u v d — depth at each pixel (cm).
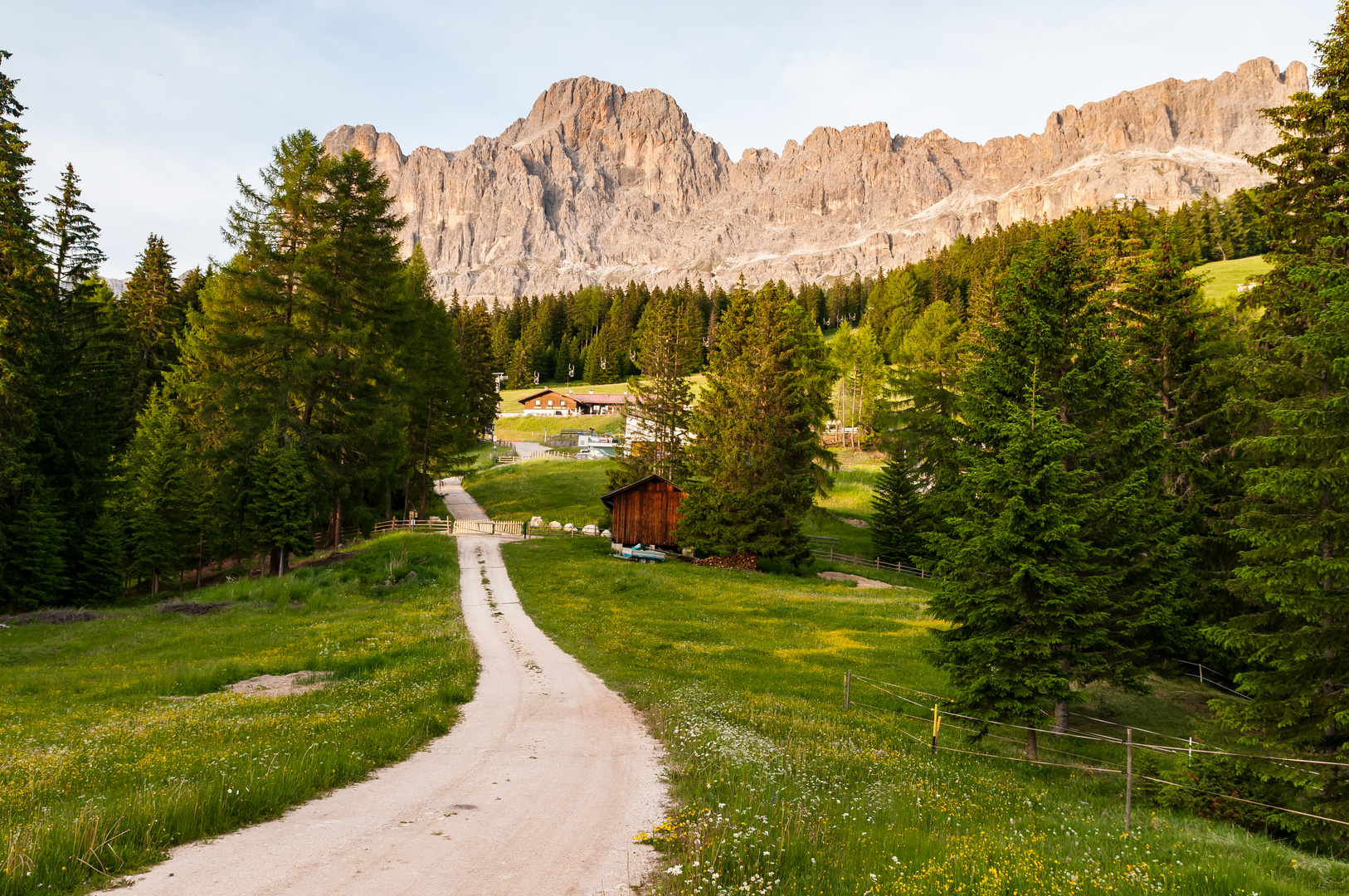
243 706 1532
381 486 5131
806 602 3491
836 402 10156
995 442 1719
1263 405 1798
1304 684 1250
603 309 18588
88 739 1210
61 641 2538
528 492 7569
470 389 7794
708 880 602
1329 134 1816
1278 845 988
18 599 3566
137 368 5978
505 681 1922
